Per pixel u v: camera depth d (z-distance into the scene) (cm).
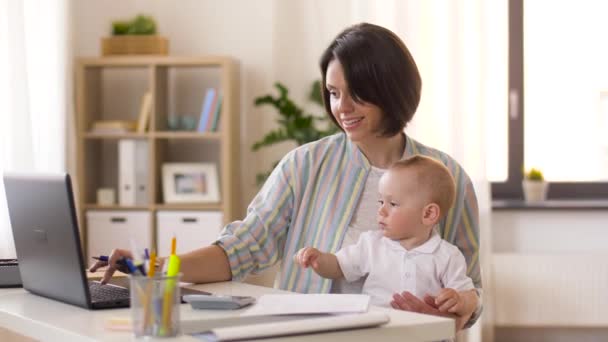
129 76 522
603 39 504
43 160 443
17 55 414
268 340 146
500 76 502
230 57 475
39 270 196
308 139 467
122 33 493
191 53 513
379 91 207
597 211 493
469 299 201
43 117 445
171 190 483
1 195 407
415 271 212
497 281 487
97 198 505
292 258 225
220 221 473
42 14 443
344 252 216
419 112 484
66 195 178
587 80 507
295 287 224
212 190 487
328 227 222
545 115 512
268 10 509
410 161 218
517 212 496
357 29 212
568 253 489
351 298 177
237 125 502
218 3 512
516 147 515
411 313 171
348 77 208
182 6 514
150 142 480
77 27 514
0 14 411
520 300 486
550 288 484
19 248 204
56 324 164
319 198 226
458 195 226
